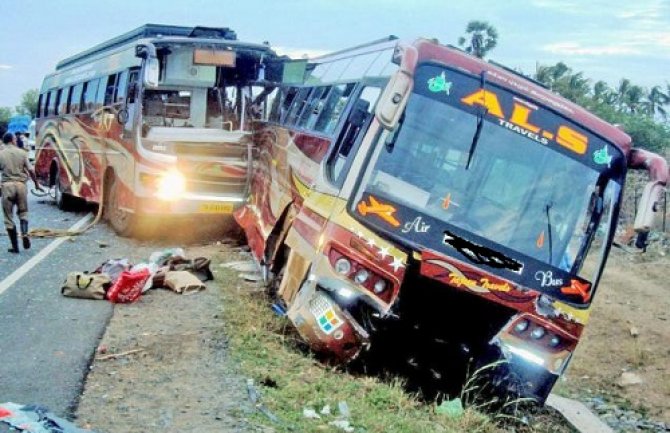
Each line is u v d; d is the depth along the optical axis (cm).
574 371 1072
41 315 754
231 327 746
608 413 903
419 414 632
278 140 1075
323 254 650
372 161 653
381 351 737
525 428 731
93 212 1634
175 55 1206
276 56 1227
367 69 813
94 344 669
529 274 666
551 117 683
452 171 666
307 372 650
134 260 1076
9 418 459
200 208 1210
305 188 829
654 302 1403
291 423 527
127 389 566
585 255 686
